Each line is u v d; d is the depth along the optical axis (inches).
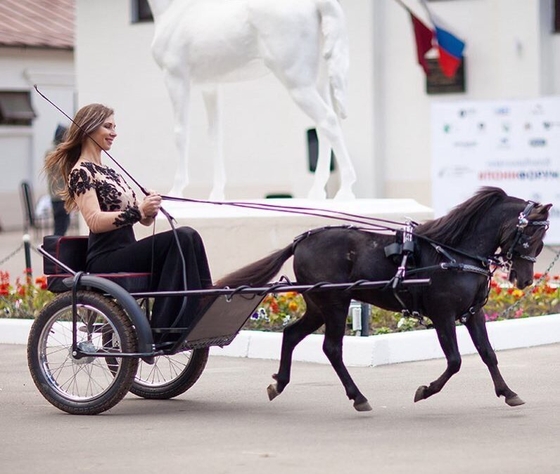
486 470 357.1
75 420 454.3
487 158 1090.7
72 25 1844.2
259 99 1240.2
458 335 604.7
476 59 1146.0
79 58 1326.3
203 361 490.9
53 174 498.0
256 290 451.5
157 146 1291.8
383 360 574.2
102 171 482.9
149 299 487.5
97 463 377.1
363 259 451.5
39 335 473.1
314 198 740.0
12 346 660.1
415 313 452.8
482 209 447.5
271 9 707.4
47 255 478.6
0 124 1754.4
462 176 1099.3
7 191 1761.8
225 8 732.0
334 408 471.8
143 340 453.1
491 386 513.0
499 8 1130.0
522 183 1081.4
